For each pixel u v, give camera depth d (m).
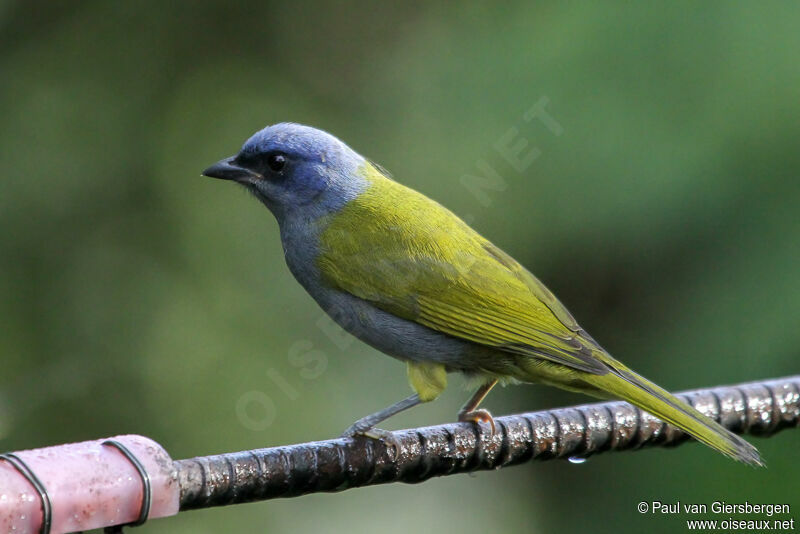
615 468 13.87
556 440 7.21
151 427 13.48
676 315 12.61
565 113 12.41
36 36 15.27
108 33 15.43
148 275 14.23
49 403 13.49
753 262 11.77
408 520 14.52
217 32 15.75
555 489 14.68
